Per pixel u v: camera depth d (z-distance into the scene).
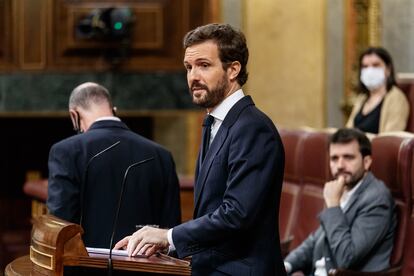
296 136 11.92
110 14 15.91
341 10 19.59
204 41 6.21
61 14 16.56
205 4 16.88
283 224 11.79
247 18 19.47
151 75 16.75
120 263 5.96
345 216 9.41
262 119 6.20
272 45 19.62
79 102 8.62
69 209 8.05
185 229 6.06
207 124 6.44
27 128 19.28
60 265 6.05
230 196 5.99
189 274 5.93
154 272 5.96
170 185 8.56
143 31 16.64
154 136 19.05
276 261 6.21
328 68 19.67
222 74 6.22
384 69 12.92
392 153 9.58
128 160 8.35
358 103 13.36
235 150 6.08
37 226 6.43
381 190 9.42
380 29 19.23
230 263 6.11
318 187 11.24
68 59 16.66
